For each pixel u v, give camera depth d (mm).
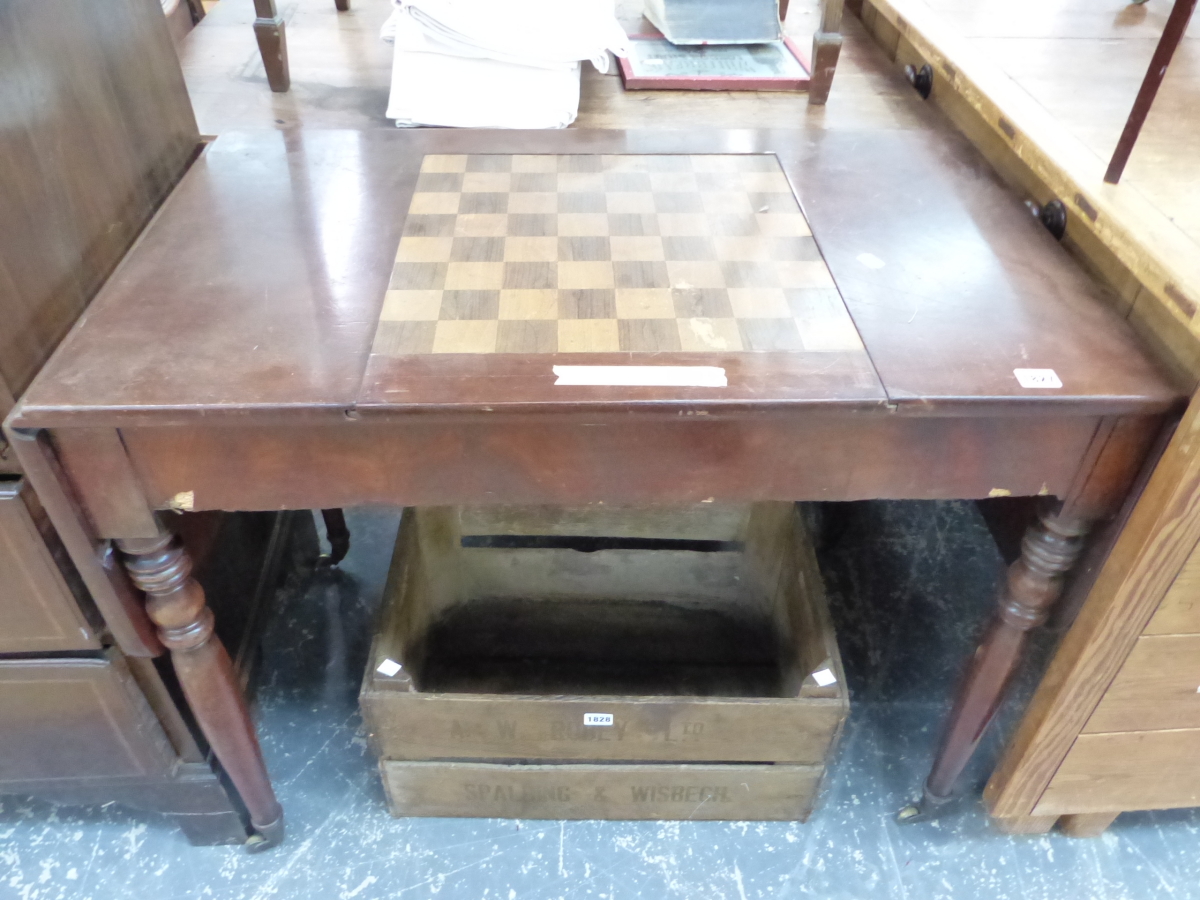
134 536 723
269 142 1008
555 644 1244
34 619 803
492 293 761
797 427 682
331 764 1173
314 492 711
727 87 1203
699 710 945
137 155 898
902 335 717
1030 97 927
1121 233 698
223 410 629
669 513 1325
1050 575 803
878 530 1534
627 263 807
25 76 704
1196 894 1048
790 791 1058
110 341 693
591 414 645
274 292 758
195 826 1048
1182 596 769
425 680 1188
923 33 1106
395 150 1000
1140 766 957
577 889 1045
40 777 969
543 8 1124
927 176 963
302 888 1042
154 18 940
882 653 1326
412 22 1105
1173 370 683
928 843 1095
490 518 1333
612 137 1039
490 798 1078
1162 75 688
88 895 1030
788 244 839
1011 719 1224
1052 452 709
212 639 842
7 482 718
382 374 664
